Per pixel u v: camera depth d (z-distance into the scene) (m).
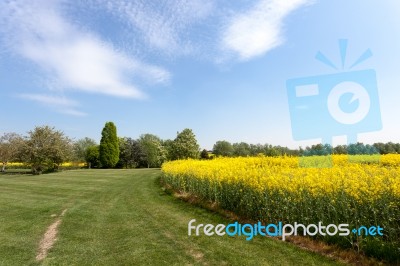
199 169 12.99
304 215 6.99
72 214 10.06
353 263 5.27
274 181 7.68
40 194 15.05
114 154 48.00
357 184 6.39
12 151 34.88
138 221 8.93
